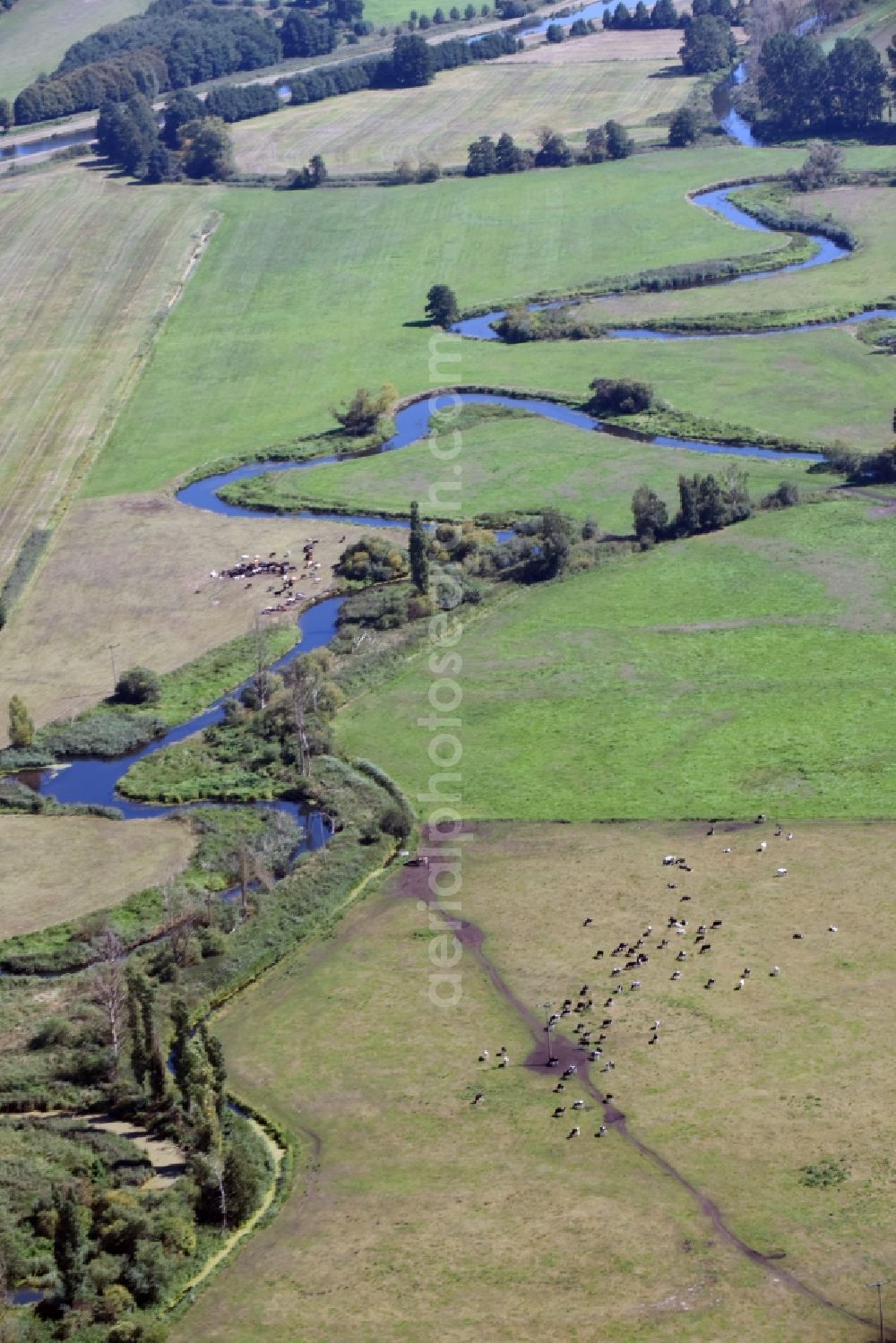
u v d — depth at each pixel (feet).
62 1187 440.04
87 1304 404.16
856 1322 387.96
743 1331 387.14
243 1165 439.22
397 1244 422.82
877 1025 489.67
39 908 577.43
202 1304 409.49
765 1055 481.05
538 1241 419.74
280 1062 499.10
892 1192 426.51
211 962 541.75
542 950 538.47
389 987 527.81
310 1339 394.93
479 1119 466.70
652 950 532.73
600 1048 490.08
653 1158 445.37
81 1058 503.61
